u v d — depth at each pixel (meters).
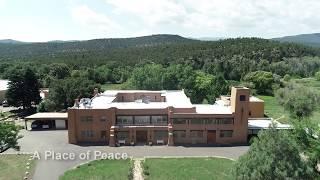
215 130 85.31
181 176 63.53
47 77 166.12
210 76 137.12
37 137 89.12
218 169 67.00
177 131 85.12
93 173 64.94
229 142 85.81
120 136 84.56
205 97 127.12
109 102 94.06
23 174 64.44
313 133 52.97
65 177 63.00
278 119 109.50
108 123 85.44
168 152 78.00
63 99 112.56
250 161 47.97
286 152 47.31
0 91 133.25
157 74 129.12
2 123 68.31
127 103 94.31
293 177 45.69
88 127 85.56
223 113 85.00
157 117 85.94
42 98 130.50
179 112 85.19
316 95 126.56
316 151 50.41
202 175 64.00
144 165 68.38
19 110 121.50
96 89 110.06
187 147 82.00
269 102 144.75
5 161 71.19
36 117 96.88
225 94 137.88
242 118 85.06
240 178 48.03
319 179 48.78
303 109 107.81
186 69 129.62
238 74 192.38
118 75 197.88
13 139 67.44
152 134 84.38
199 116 84.44
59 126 98.50
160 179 62.25
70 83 114.56
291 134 53.09
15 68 127.94
